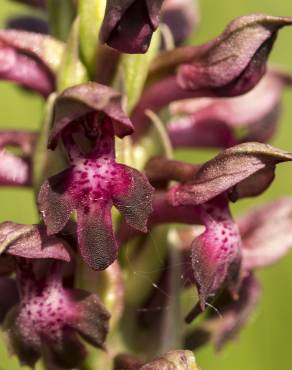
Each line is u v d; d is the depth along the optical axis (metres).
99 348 0.09
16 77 0.10
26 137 0.10
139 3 0.09
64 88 0.09
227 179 0.09
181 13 0.11
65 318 0.09
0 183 0.10
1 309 0.10
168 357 0.09
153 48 0.10
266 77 0.11
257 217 0.11
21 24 0.11
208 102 0.11
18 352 0.09
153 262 0.10
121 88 0.09
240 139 0.12
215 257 0.09
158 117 0.10
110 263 0.09
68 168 0.09
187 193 0.09
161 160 0.10
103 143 0.09
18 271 0.09
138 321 0.10
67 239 0.09
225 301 0.11
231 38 0.10
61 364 0.09
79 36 0.09
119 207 0.09
